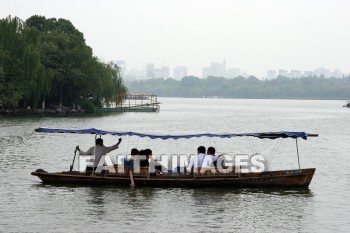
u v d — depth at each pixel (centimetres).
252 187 2730
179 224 2019
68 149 4550
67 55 10488
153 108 14125
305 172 2747
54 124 7619
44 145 4825
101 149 2820
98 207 2275
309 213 2231
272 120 10838
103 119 9388
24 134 5897
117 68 13250
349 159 4209
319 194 2630
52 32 11038
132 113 12556
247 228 1983
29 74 8850
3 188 2662
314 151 4812
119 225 1992
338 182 3002
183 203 2370
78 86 10744
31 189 2642
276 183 2742
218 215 2169
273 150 4838
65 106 11506
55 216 2112
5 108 9806
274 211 2256
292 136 2812
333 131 7762
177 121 9725
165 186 2725
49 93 10550
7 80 8619
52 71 9594
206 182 2711
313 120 11075
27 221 2034
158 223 2028
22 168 3366
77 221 2039
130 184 2719
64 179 2769
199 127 8225
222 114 13450
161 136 2852
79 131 2844
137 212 2195
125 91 13375
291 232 1941
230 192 2627
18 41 8762
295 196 2567
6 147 4566
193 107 19275
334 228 2002
